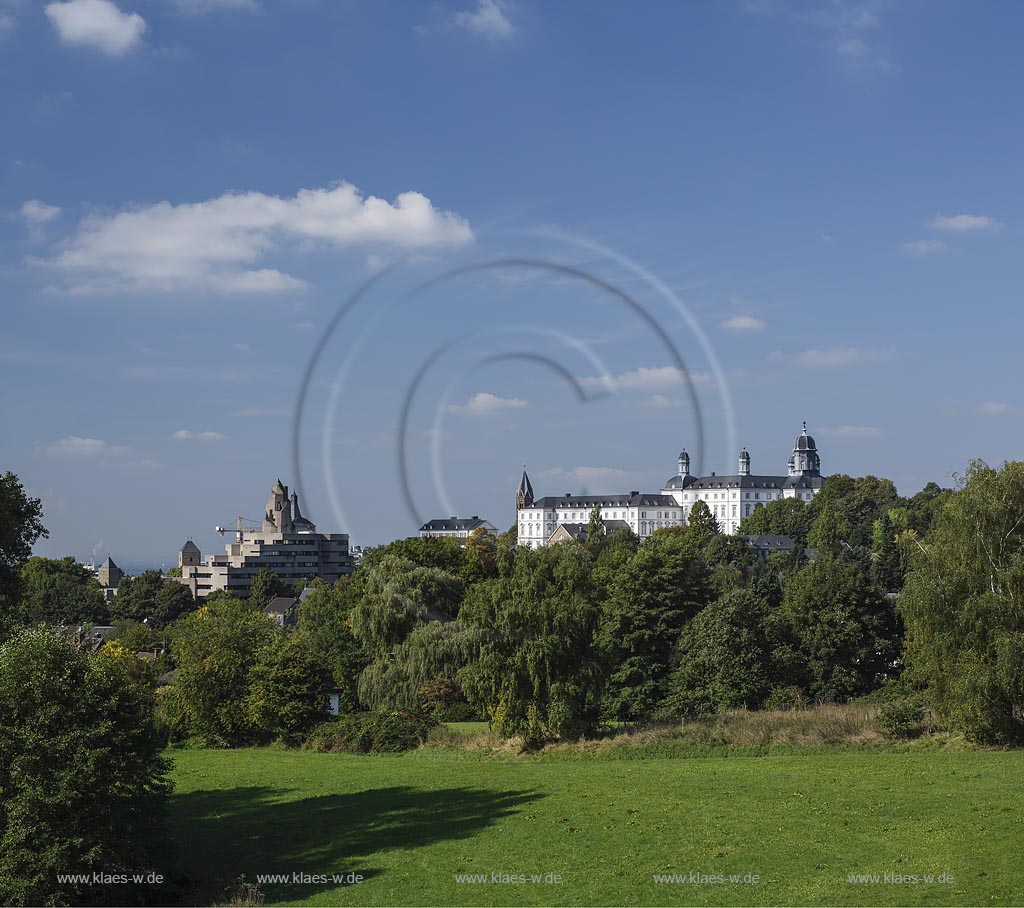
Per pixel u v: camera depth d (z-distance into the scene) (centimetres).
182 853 3231
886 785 3575
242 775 4891
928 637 4581
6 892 2386
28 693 2584
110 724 2569
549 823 3369
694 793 3688
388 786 4347
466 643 5222
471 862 2964
